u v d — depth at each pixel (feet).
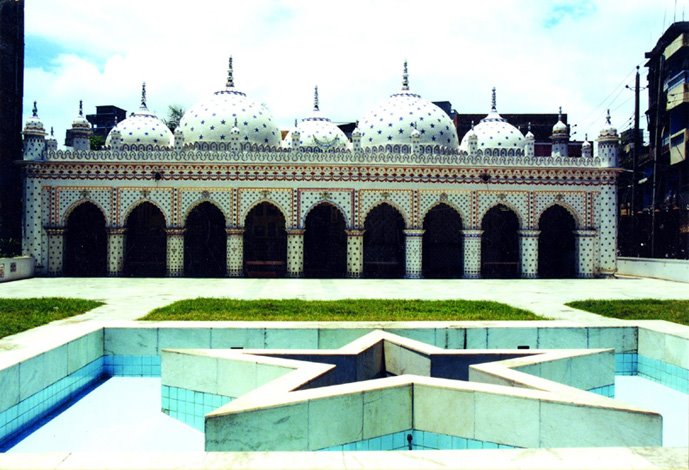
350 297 43.93
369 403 15.87
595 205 68.39
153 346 25.11
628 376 26.11
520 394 15.43
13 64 71.51
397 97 76.54
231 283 57.77
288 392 15.42
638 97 80.23
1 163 68.80
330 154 66.23
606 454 11.47
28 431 18.95
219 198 66.33
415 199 66.74
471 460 11.18
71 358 22.16
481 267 73.10
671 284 58.75
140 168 66.03
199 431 19.16
